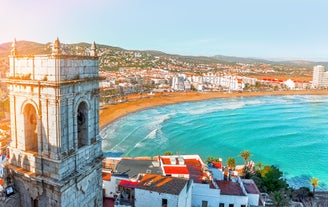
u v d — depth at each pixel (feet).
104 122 480.64
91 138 72.02
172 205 116.37
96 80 71.26
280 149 374.84
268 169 218.79
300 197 222.28
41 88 59.77
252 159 334.24
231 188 159.02
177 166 168.86
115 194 151.12
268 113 640.58
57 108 58.95
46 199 63.72
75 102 63.93
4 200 64.08
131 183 138.72
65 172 62.69
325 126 519.60
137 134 419.13
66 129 61.98
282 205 167.53
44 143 62.08
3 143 255.91
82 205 69.67
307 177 282.77
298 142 409.69
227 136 431.02
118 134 415.44
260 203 158.30
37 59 60.23
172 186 123.03
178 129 459.73
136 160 186.60
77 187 66.64
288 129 490.49
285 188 212.64
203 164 180.14
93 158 73.20
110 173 171.83
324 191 244.83
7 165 68.28
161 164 173.37
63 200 62.23
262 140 415.64
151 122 505.25
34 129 68.54
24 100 63.46
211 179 157.69
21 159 66.49
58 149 60.49
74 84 62.34
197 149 363.15
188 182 134.00
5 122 361.71
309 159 337.31
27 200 66.80
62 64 59.36
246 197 147.33
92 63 70.28
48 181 61.26
